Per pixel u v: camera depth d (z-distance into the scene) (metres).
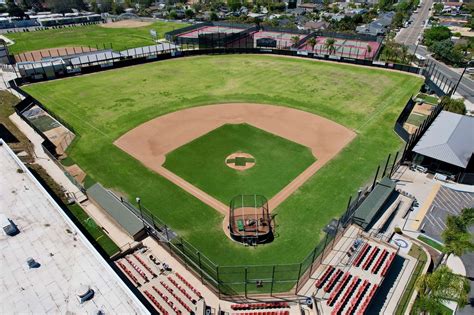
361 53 91.12
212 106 57.44
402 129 46.59
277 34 112.19
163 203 34.28
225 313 22.70
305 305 23.31
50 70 74.62
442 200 35.28
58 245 22.84
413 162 40.56
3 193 27.70
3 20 139.62
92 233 30.16
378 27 127.94
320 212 32.81
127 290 19.52
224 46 94.62
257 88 65.88
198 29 120.75
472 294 25.05
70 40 112.88
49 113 54.50
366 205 32.28
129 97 61.75
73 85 68.31
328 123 51.22
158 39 113.50
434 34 106.25
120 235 29.98
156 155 42.75
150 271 26.03
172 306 22.94
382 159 41.88
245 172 39.03
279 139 46.34
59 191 35.53
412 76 72.25
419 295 23.66
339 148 44.22
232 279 25.73
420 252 28.52
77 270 21.03
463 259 28.23
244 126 50.09
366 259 26.67
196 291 24.33
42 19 145.62
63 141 46.25
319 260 26.86
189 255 27.97
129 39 113.56
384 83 68.31
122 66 80.50
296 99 60.31
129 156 42.62
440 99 58.09
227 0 198.75
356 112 55.12
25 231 23.98
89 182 37.59
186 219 32.16
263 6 191.00
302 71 76.06
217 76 73.38
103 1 189.38
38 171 38.72
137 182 37.56
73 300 19.22
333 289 24.33
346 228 30.03
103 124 51.25
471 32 122.00
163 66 81.12
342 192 35.69
